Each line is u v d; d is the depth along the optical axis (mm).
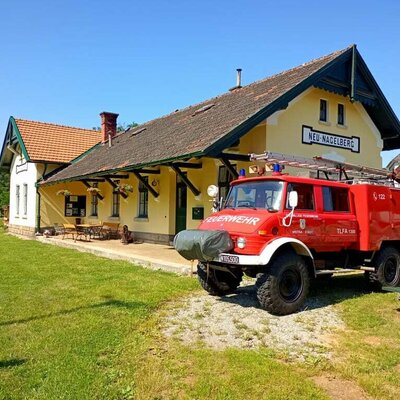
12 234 24734
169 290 8102
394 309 7082
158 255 12398
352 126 14750
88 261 11977
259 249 6602
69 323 5949
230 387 4125
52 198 22609
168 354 4949
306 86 12000
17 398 3828
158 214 16344
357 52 13469
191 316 6551
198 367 4574
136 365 4574
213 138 10586
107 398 3863
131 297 7516
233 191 8055
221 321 6316
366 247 8078
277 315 6648
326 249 7801
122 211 19156
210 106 15680
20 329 5668
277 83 13594
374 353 5094
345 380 4395
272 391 4059
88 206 23078
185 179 13297
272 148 12172
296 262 6871
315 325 6176
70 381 4145
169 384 4184
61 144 24172
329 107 14008
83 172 18000
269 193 7336
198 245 6648
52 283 8773
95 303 7098
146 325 5973
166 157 11461
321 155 13570
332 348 5262
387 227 8523
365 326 6109
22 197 24594
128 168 13461
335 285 9180
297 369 4617
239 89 16422
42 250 14992
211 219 7641
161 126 18203
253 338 5594
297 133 12930
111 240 17938
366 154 15148
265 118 11023
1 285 8562
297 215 7137
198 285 8625
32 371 4359
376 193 8359
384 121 15305
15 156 26516
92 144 25281
